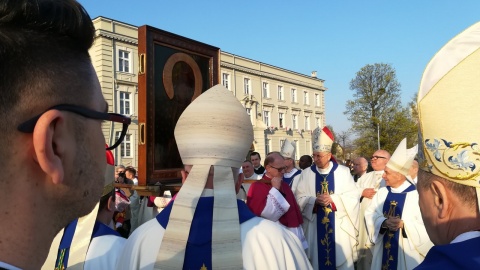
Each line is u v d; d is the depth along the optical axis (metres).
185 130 1.72
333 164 5.57
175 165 3.53
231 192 1.63
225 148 1.67
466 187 1.01
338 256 5.05
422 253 4.11
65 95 0.69
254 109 34.78
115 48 23.11
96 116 0.77
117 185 3.35
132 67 23.89
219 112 1.68
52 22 0.68
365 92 30.05
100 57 22.38
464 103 1.01
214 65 4.02
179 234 1.55
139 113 3.23
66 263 1.81
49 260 1.86
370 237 4.54
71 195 0.73
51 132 0.67
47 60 0.67
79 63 0.74
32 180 0.67
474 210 1.00
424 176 1.14
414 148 4.64
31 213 0.67
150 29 3.25
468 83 1.01
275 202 3.40
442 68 1.07
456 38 1.08
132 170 8.51
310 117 43.12
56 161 0.67
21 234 0.66
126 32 23.64
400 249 4.27
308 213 5.23
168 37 3.45
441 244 1.09
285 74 39.56
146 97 3.19
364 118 29.89
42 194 0.68
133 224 6.12
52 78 0.67
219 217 1.58
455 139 1.02
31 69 0.65
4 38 0.63
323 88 45.50
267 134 36.34
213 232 1.55
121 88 23.23
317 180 5.48
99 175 0.80
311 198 5.22
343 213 5.12
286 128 38.69
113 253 1.83
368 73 30.03
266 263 1.52
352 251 5.08
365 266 5.41
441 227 1.08
